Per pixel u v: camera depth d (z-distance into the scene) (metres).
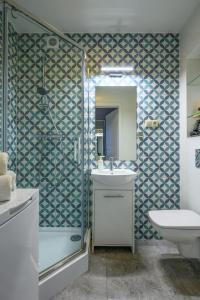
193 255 2.04
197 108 2.37
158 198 2.60
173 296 1.63
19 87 2.48
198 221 1.88
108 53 2.59
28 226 1.06
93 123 2.62
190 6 2.10
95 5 2.08
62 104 2.45
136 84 2.60
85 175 2.44
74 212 2.47
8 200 1.02
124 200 2.28
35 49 2.47
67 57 2.44
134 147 2.62
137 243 2.53
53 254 1.94
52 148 2.48
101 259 2.16
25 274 1.02
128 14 2.22
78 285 1.76
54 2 2.04
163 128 2.60
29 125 2.49
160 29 2.50
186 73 2.38
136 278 1.84
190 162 2.33
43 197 2.48
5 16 1.86
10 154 2.27
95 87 2.62
